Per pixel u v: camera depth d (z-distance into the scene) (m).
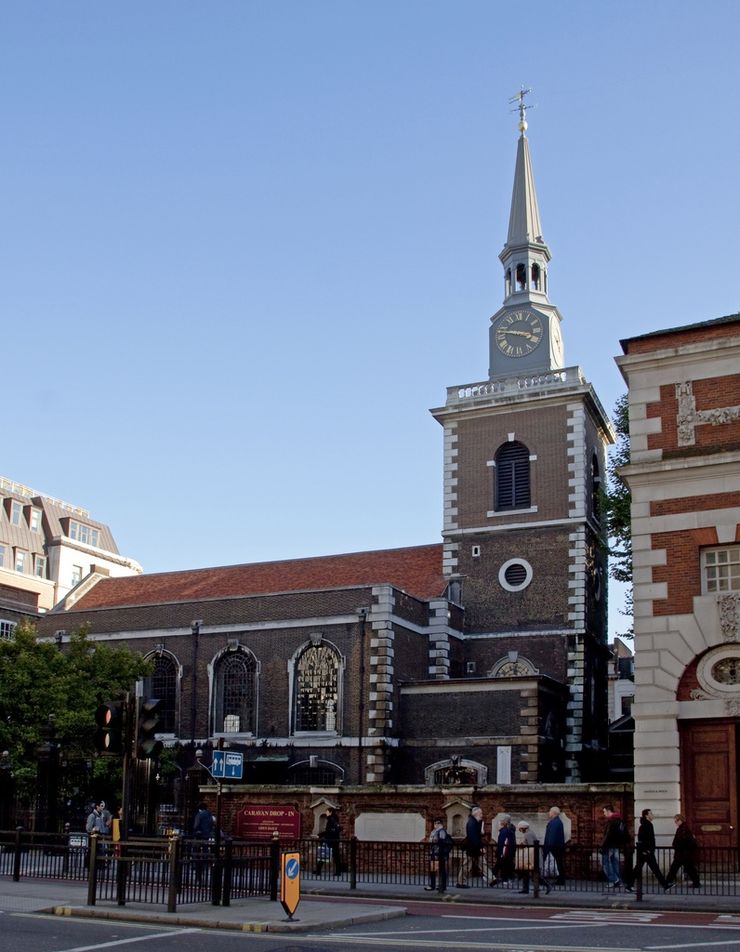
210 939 16.38
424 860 29.03
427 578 51.91
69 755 41.44
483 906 22.80
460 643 50.12
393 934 17.33
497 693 43.44
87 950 15.05
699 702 27.31
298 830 32.06
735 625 27.23
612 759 58.84
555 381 52.22
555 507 50.44
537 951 15.08
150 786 30.09
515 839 27.11
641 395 29.89
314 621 46.72
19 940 15.98
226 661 48.78
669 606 28.16
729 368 29.03
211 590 55.16
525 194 57.66
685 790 27.14
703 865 26.39
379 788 31.23
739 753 26.94
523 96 59.97
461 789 29.98
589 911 21.73
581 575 49.03
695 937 17.05
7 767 40.25
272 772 45.72
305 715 46.19
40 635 53.81
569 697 47.31
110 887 21.58
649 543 28.75
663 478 28.94
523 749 42.25
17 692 41.16
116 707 21.52
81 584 59.47
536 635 49.03
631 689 80.19
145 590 57.72
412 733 44.69
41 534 88.38
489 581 50.81
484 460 52.62
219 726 48.09
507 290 56.66
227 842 21.08
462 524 52.22
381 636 45.06
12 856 27.48
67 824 40.22
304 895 25.08
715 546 28.16
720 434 28.72
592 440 53.06
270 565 56.91
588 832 28.27
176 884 19.53
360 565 54.69
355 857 25.86
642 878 25.89
